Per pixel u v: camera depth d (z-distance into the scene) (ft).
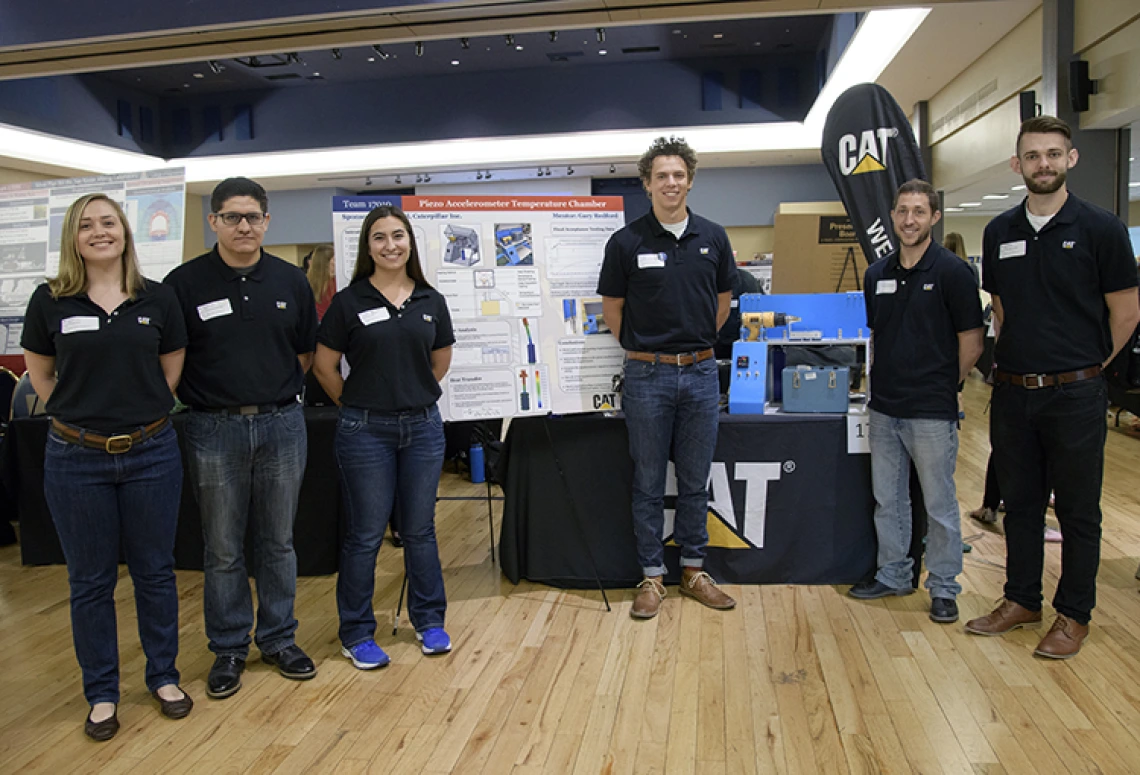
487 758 6.40
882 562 9.63
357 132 38.55
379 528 8.26
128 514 6.96
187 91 39.09
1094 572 7.85
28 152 33.68
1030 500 8.28
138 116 38.65
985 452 18.66
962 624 8.75
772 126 36.68
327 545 11.10
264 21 12.80
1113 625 8.63
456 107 37.81
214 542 7.59
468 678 7.84
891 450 9.29
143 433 6.86
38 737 6.95
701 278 9.00
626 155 39.04
